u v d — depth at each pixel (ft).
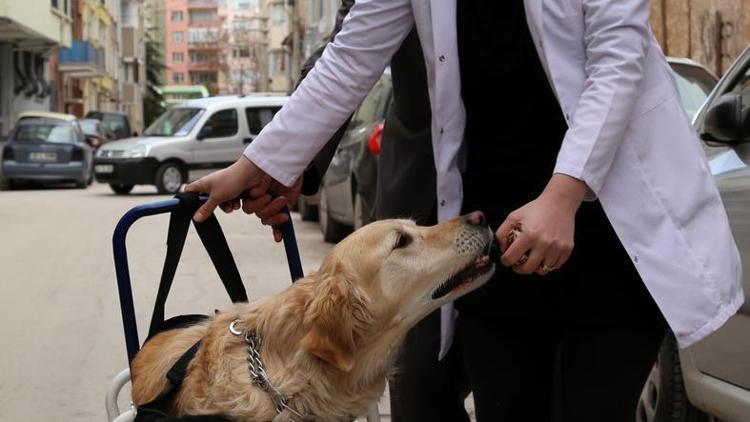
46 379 17.71
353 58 9.04
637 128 8.15
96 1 165.27
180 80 428.15
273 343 8.18
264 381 8.07
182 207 9.37
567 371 9.09
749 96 13.17
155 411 8.16
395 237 8.46
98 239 38.17
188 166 61.82
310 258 32.04
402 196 10.18
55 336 21.01
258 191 9.60
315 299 8.00
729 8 32.24
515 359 9.47
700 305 7.91
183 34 426.51
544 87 8.75
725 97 12.05
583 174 7.74
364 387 8.41
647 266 8.06
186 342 8.99
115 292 26.25
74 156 72.43
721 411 11.57
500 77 8.81
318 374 8.07
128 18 230.89
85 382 17.56
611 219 8.15
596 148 7.77
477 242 8.53
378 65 9.13
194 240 36.91
